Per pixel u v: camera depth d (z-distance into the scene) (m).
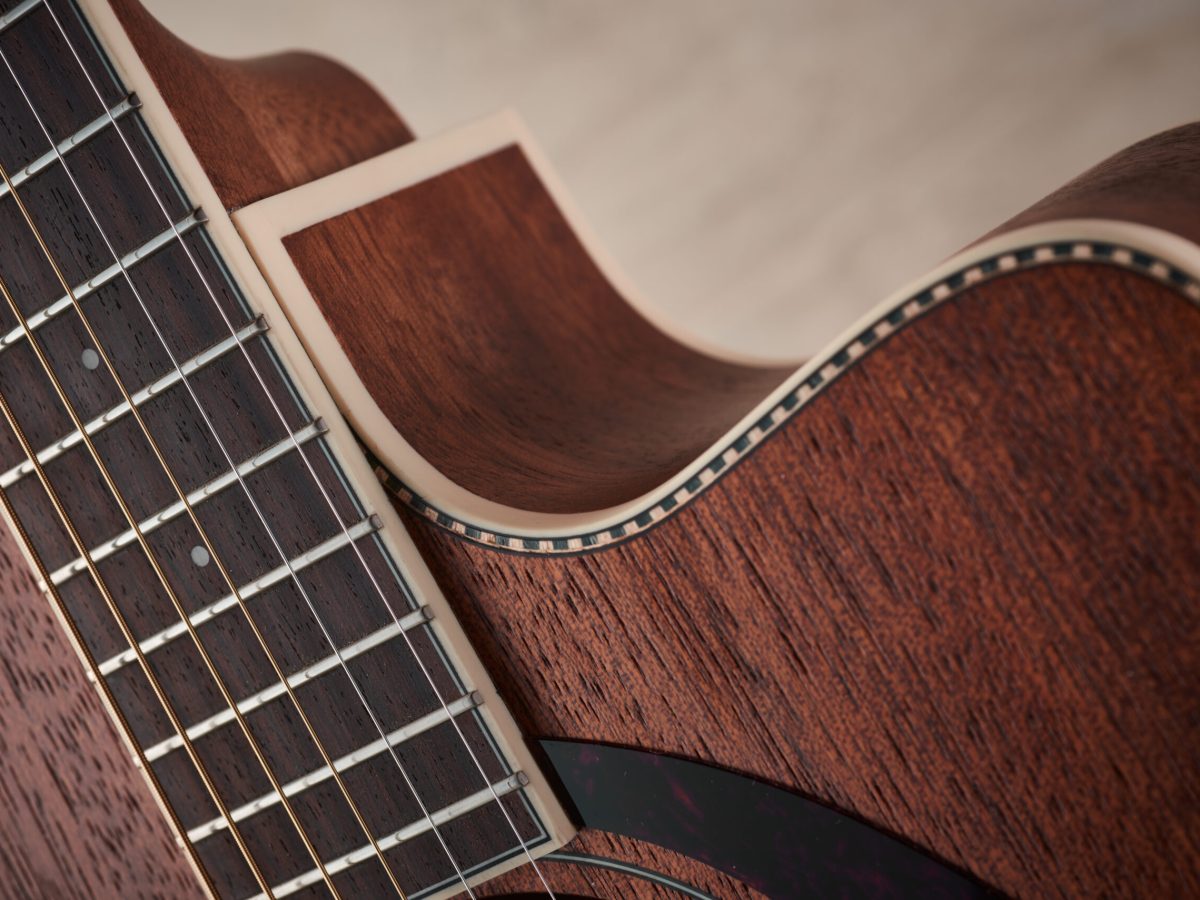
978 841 0.29
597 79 0.68
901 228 0.64
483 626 0.31
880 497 0.28
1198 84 0.58
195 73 0.33
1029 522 0.28
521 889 0.32
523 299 0.37
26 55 0.31
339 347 0.32
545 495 0.32
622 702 0.31
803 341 0.66
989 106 0.62
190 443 0.32
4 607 0.34
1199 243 0.26
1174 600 0.27
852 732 0.29
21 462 0.33
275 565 0.32
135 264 0.31
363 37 0.71
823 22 0.64
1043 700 0.28
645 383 0.37
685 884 0.31
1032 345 0.27
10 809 0.35
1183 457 0.27
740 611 0.29
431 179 0.36
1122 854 0.28
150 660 0.33
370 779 0.32
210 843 0.33
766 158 0.66
